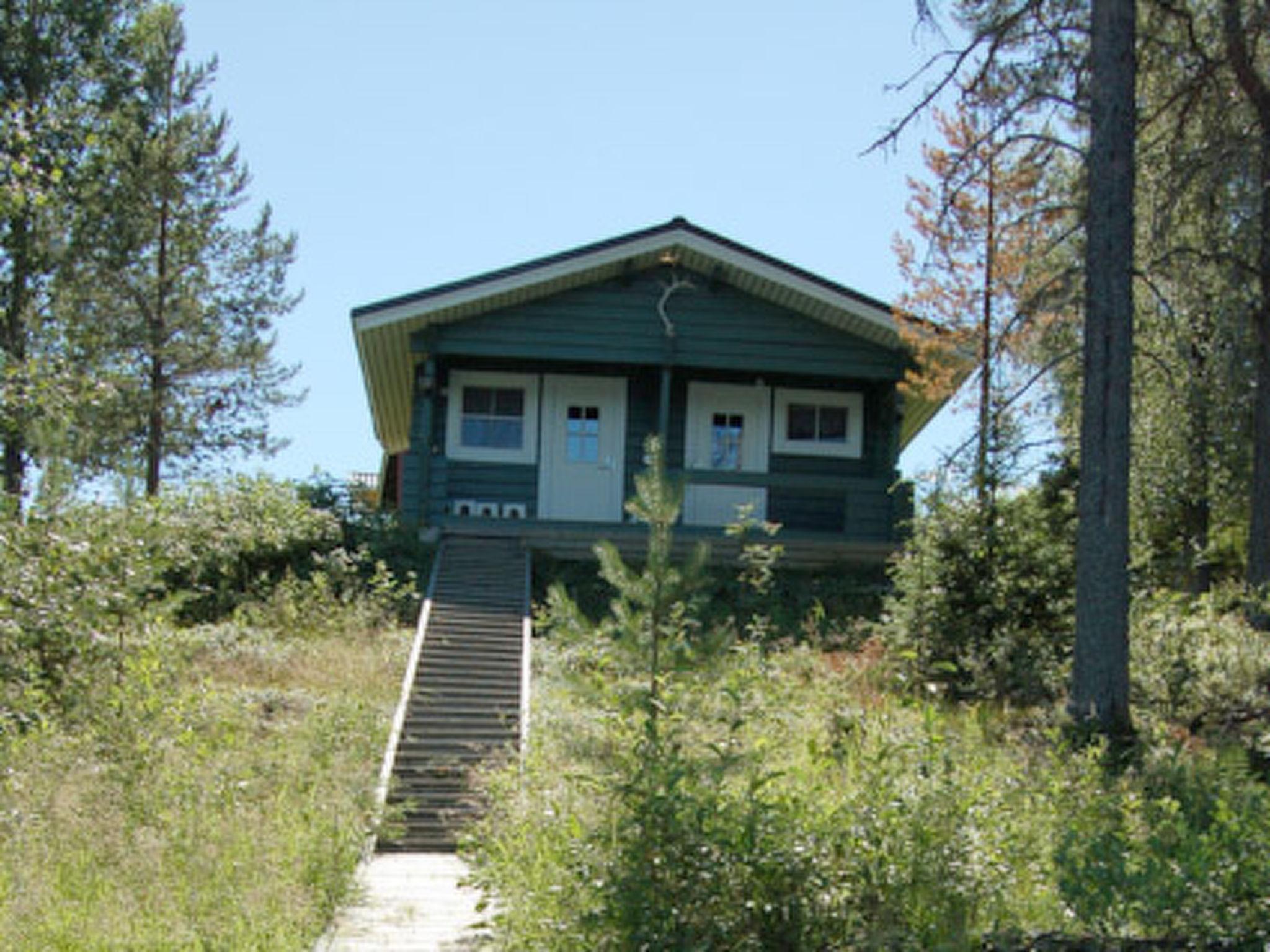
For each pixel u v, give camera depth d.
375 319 20.77
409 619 17.97
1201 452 21.34
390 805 12.03
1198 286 16.58
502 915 8.06
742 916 7.18
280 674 15.47
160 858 8.78
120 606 12.47
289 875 8.88
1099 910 7.54
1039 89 14.37
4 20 25.27
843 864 7.55
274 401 28.36
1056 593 16.33
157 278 26.34
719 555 21.03
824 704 12.38
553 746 11.18
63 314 25.08
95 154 24.81
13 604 11.16
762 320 22.09
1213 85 16.09
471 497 22.53
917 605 16.33
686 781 7.62
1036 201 18.47
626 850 7.30
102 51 26.41
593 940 7.27
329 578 18.69
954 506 16.72
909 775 8.48
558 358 21.73
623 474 22.77
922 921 7.45
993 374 16.73
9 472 18.38
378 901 9.46
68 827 9.33
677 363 21.86
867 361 22.14
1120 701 13.01
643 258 21.47
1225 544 24.42
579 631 8.21
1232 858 7.88
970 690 14.98
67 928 7.64
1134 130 13.79
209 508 19.19
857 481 21.73
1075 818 9.18
